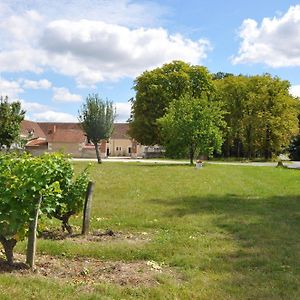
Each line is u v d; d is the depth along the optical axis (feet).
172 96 201.26
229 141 220.02
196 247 28.30
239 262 24.86
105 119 163.73
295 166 142.72
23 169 21.93
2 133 134.51
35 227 22.34
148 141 204.13
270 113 206.69
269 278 21.97
